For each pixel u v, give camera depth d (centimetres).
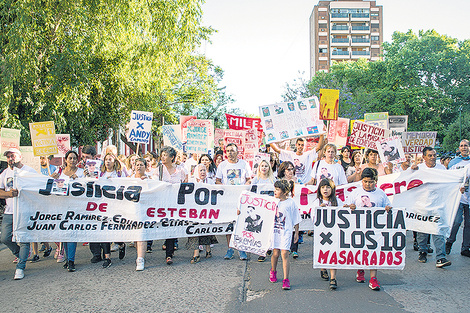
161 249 852
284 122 948
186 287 568
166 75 1722
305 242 903
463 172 695
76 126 1586
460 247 833
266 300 514
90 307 495
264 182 792
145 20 1491
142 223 700
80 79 1295
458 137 4588
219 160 1020
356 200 596
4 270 684
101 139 1891
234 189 755
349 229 578
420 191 714
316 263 574
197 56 2656
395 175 741
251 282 594
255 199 602
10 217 673
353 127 993
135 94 1722
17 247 688
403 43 5112
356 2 9606
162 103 2502
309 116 941
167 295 535
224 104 3741
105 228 696
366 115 1209
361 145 991
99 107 1672
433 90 4612
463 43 5069
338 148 1211
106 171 770
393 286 573
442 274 632
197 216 733
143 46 1568
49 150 794
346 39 9638
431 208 697
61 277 630
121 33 1465
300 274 638
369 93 4512
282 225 573
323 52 9638
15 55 1106
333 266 574
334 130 1212
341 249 575
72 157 707
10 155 671
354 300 513
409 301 508
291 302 507
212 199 745
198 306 494
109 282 598
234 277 618
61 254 743
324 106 898
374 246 575
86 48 1330
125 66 1551
